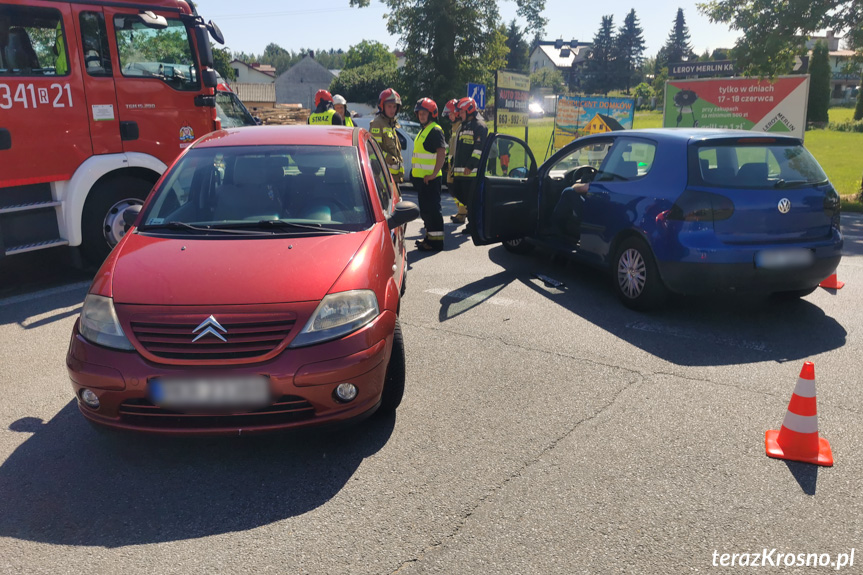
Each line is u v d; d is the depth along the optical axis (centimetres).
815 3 1341
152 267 353
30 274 728
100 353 321
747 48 1447
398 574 255
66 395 420
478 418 382
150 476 327
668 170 549
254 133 492
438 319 557
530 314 570
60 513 297
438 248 841
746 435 361
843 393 412
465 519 289
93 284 355
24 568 261
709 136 553
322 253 365
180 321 318
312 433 368
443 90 2641
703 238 516
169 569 260
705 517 289
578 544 272
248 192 429
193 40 736
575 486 313
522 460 337
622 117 1744
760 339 508
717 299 620
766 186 523
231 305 323
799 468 329
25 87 609
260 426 319
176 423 320
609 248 605
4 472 331
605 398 407
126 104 680
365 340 334
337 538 278
